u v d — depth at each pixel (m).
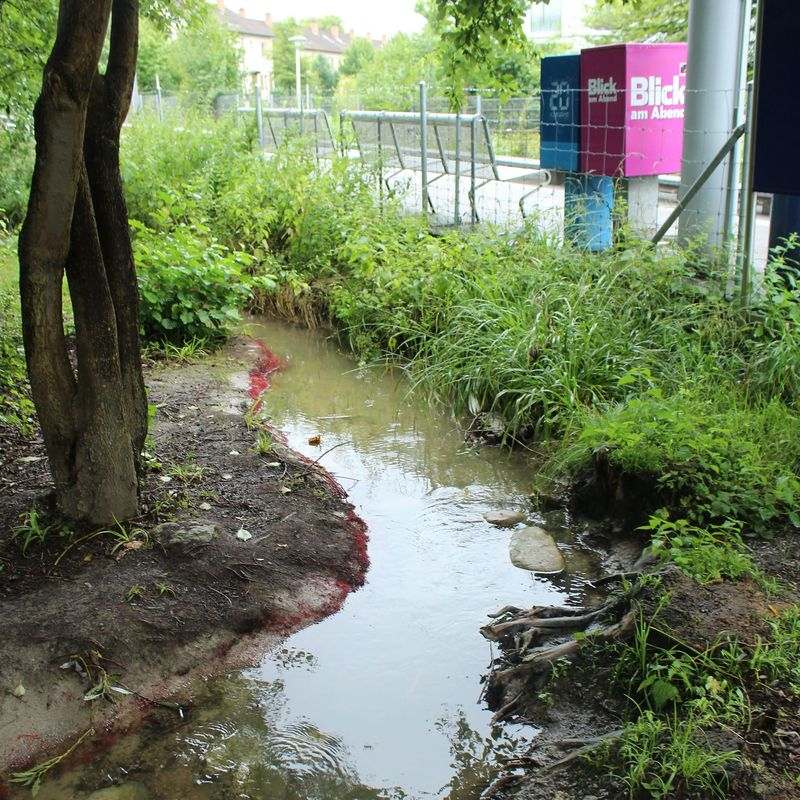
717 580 4.09
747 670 3.54
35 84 8.53
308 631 4.47
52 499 4.87
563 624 4.26
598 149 8.70
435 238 9.27
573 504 5.58
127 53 4.33
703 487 4.85
